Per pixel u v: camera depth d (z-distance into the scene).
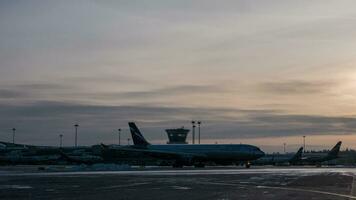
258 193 44.72
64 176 81.44
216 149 155.38
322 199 38.38
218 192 45.97
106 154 195.25
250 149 154.62
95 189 50.25
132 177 77.50
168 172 102.00
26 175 85.75
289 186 55.50
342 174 91.00
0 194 43.81
